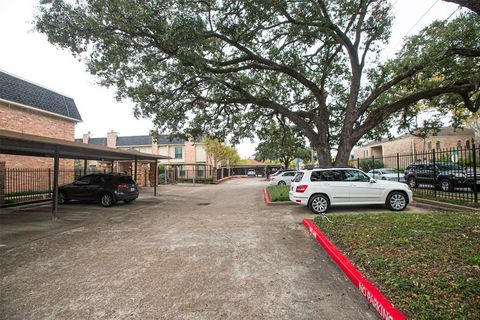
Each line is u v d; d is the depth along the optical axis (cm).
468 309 284
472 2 499
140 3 892
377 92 1250
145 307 345
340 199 963
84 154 1355
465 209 895
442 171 1443
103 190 1298
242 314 323
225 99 1411
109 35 996
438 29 1092
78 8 930
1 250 598
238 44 1159
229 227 793
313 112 1546
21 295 385
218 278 429
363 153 5166
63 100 2245
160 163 3775
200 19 909
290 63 1370
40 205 1366
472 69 1212
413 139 3228
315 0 1090
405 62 1179
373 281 376
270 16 1041
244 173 7231
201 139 3453
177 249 585
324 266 471
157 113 1326
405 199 963
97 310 340
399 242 499
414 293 326
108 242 656
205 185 2906
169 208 1242
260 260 507
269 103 1385
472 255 416
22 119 1848
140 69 1176
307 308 334
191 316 321
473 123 2328
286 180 2286
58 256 555
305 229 739
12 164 1752
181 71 1126
